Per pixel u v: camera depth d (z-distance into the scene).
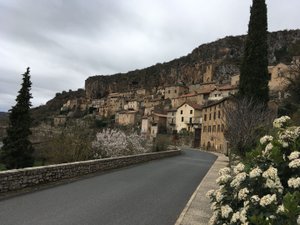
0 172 10.33
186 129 91.44
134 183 15.05
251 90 24.86
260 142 5.46
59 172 13.87
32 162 34.03
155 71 180.50
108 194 11.88
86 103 178.75
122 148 25.19
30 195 10.66
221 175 5.50
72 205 9.67
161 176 18.39
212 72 137.62
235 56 143.62
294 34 127.75
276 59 120.69
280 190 4.39
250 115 19.08
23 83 38.09
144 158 27.47
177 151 43.00
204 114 73.75
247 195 4.58
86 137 21.94
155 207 10.20
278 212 3.81
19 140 34.72
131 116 115.81
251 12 26.45
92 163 17.33
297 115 13.82
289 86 26.16
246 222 4.06
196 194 12.73
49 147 20.80
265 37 25.80
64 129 22.39
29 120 37.06
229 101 29.05
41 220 7.87
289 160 4.77
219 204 5.12
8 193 10.50
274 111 23.00
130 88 181.12
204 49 158.12
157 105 120.69
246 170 5.02
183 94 121.06
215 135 65.31
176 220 8.75
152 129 99.38
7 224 7.36
